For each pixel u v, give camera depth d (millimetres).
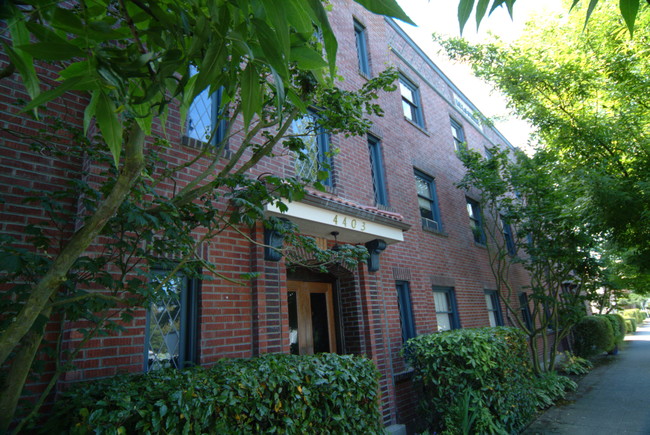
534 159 9703
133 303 2838
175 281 3990
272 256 4773
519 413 6355
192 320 4141
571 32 7336
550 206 9289
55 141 3557
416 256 7973
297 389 3549
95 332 2779
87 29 1328
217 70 1343
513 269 12922
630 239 6414
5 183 3250
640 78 6227
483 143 14375
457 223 10477
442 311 8727
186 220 3238
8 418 2078
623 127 6605
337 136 6832
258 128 3266
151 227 2881
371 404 4457
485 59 8820
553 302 10039
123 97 1371
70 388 2896
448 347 5836
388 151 8164
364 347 5996
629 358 14484
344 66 7633
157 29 1397
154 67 1638
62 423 2648
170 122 4410
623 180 6137
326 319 6188
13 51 1381
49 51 1215
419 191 9539
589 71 7266
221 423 2891
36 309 1732
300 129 6148
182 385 2902
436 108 11570
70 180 2832
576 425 6438
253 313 4582
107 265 3508
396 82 9375
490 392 5770
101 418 2391
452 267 9391
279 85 1292
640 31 6172
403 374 6465
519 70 7977
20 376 2129
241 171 3160
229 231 4621
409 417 6523
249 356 4426
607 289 13469
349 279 6293
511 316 11570
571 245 9359
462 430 5121
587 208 6301
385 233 6184
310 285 6133
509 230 13570
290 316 5750
